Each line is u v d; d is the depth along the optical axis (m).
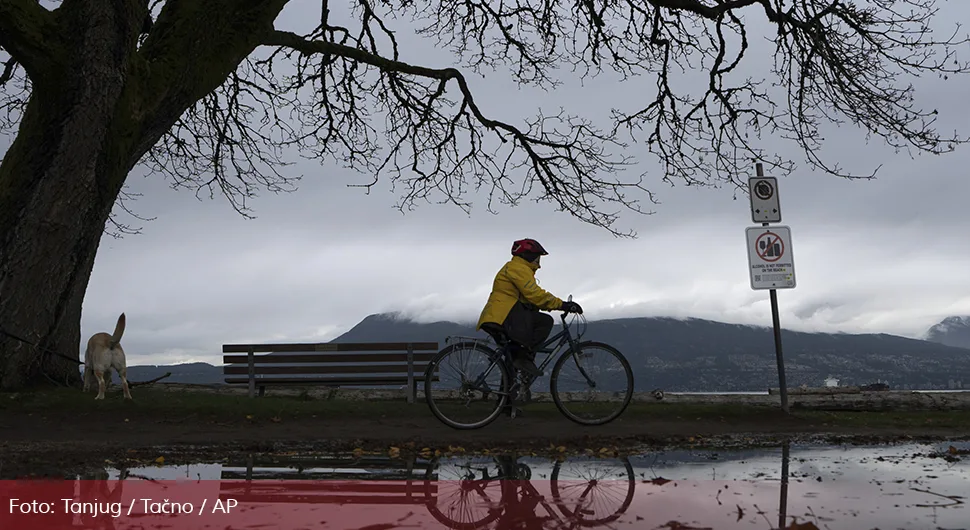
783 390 8.70
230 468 4.89
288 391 11.64
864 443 6.27
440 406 7.15
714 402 10.45
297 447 6.14
